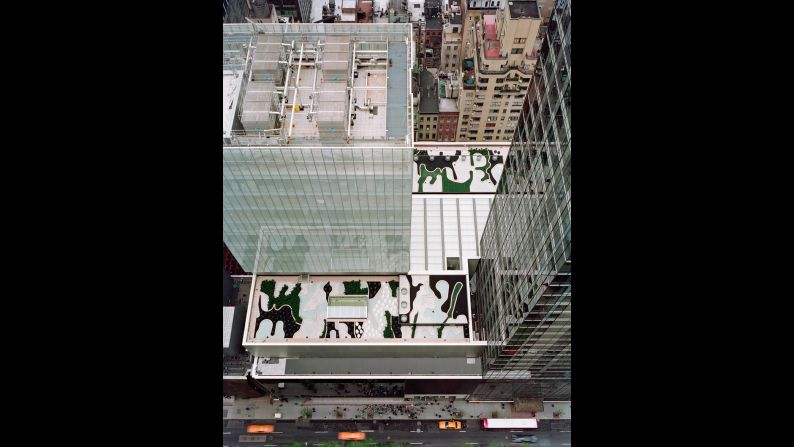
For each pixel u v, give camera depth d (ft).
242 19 476.13
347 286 412.77
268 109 265.13
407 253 382.63
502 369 363.35
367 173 281.54
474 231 443.73
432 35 606.96
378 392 437.99
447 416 442.50
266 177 285.84
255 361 408.05
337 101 261.24
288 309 402.93
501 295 329.93
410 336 391.65
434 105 520.01
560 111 194.90
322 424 439.63
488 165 483.51
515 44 442.50
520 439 431.43
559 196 199.52
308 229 348.79
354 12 617.21
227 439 433.48
